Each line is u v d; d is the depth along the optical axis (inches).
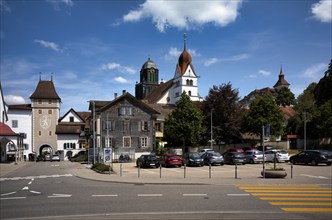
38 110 3157.0
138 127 2285.9
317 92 2650.1
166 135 2347.4
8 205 520.7
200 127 2158.0
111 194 614.2
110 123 2231.8
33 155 3053.6
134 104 2290.8
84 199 562.9
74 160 2415.1
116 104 2253.9
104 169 1136.8
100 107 2321.6
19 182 870.4
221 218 417.4
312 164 1349.7
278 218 419.2
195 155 1443.2
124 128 2255.2
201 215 434.0
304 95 3198.8
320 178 861.2
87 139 2512.3
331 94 2517.2
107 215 436.5
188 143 2294.5
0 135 2068.2
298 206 496.4
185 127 2112.5
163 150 2293.3
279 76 5187.0
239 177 901.8
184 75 3794.3
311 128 2433.6
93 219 414.6
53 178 960.3
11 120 3061.0
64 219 417.1
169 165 1385.3
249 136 2600.9
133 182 793.6
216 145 2335.1
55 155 2672.2
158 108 3095.5
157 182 778.2
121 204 513.0
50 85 3250.5
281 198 563.5
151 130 2311.8
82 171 1203.9
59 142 3149.6
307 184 739.4
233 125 2219.5
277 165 1386.6
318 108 2369.6
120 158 1876.2
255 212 454.0
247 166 1384.1
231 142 2374.5
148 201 537.6
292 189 669.3
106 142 2193.7
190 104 2166.6
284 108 3356.3
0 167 1622.8
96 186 739.4
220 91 2278.5
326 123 2160.4
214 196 584.4
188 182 770.8
